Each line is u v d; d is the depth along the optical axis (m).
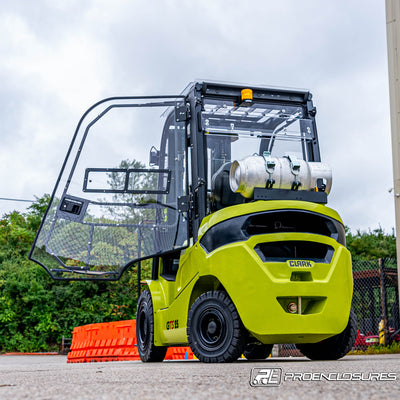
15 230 27.19
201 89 6.26
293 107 6.68
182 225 5.96
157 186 6.24
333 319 5.31
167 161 6.36
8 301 23.47
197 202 5.92
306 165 5.77
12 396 2.01
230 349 5.15
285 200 5.55
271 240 5.30
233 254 5.29
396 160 11.98
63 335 23.53
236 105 6.36
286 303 5.24
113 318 24.33
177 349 11.49
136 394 2.01
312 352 6.20
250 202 5.56
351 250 31.69
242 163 5.61
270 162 5.62
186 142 6.14
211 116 6.25
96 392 2.12
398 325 11.70
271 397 1.83
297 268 5.26
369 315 12.16
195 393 2.00
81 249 6.18
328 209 5.68
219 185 5.98
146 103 6.33
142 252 6.16
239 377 2.87
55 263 6.16
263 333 5.11
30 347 23.42
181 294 5.89
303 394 1.92
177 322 5.95
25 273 24.23
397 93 12.17
